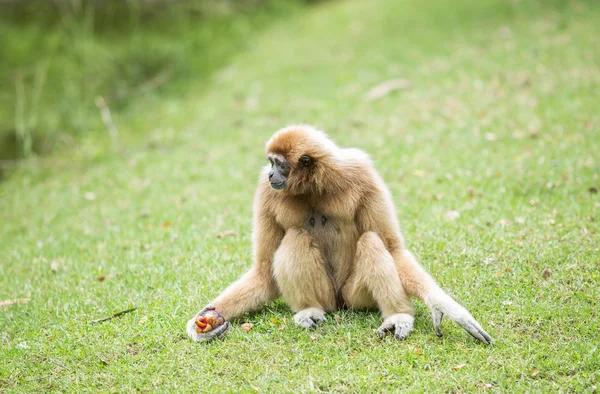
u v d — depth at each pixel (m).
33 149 25.78
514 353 9.57
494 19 29.62
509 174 16.45
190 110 26.81
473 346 9.83
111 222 17.42
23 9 35.34
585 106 19.70
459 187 16.19
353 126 21.75
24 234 17.81
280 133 10.55
